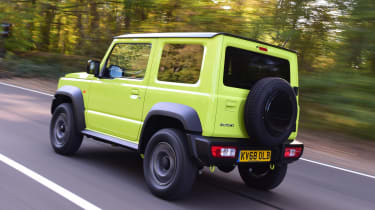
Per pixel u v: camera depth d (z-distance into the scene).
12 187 4.22
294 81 5.03
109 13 22.88
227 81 4.23
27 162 5.26
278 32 14.83
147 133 4.71
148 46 4.94
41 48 27.17
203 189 5.03
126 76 5.15
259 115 4.16
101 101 5.45
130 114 4.95
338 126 10.95
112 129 5.22
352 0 12.53
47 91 15.23
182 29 17.20
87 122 5.68
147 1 18.42
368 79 11.38
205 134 4.10
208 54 4.23
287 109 4.39
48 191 4.21
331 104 11.42
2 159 5.25
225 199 4.71
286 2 14.68
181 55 4.49
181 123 4.38
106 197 4.23
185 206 4.25
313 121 11.31
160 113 4.38
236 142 4.27
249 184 5.42
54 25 25.98
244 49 4.40
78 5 23.17
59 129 5.99
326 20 13.60
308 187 5.67
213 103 4.08
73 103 5.77
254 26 15.30
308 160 7.54
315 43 13.88
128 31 20.73
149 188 4.48
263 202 4.77
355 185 6.03
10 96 12.40
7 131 7.18
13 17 23.66
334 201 5.13
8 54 23.05
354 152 8.98
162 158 4.40
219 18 15.91
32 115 9.27
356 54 12.26
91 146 6.85
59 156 5.81
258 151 4.44
